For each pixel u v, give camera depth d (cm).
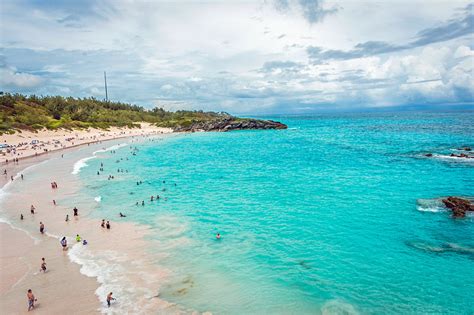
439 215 3078
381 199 3697
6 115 12394
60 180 5253
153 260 2355
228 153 8656
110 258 2386
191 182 5109
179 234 2867
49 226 3083
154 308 1766
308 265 2244
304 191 4253
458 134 11331
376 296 1852
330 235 2742
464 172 4953
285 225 3023
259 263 2297
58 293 1916
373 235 2697
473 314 1669
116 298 1861
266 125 17888
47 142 10706
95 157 8031
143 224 3142
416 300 1802
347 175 5172
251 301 1842
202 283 2036
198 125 17900
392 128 16050
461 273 2058
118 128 16688
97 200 4038
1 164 6844
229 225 3077
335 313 1717
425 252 2355
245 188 4594
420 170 5250
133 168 6469
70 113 16400
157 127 18875
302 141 11319
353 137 12075
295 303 1812
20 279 2086
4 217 3359
